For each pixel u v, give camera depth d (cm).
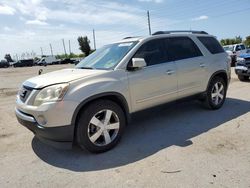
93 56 531
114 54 480
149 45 489
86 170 359
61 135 377
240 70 1059
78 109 382
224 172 328
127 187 309
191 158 372
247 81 1071
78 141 396
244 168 336
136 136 476
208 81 585
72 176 345
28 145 464
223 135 453
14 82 1766
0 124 609
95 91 397
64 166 375
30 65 6012
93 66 479
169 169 344
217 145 412
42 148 446
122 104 438
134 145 435
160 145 428
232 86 959
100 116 416
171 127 513
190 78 543
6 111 755
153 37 500
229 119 541
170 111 622
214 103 609
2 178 350
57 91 373
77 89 384
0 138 507
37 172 362
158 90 486
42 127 379
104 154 407
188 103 682
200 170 336
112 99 436
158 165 358
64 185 324
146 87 466
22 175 356
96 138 405
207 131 478
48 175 352
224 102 691
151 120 564
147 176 331
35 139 493
